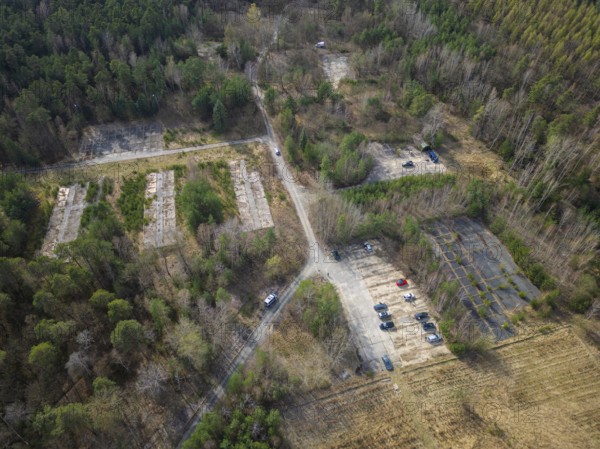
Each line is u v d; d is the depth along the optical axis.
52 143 125.62
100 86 135.12
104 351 82.19
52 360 74.69
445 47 150.00
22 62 136.62
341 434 75.38
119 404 74.44
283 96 150.00
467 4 174.50
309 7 194.00
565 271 99.25
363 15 175.62
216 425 70.12
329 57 170.25
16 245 99.00
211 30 176.38
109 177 121.12
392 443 74.62
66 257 91.06
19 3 158.50
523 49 150.50
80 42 149.25
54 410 67.56
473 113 138.50
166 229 107.62
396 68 158.12
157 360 83.50
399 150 130.62
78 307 83.19
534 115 129.38
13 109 127.12
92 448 72.19
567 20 154.88
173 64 141.62
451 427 76.81
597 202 110.44
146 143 132.38
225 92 137.75
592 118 124.94
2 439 69.31
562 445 75.19
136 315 87.25
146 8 162.75
